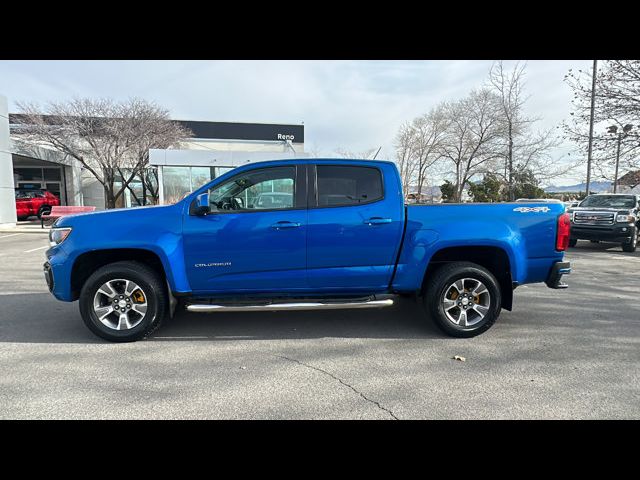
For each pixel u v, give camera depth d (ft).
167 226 13.17
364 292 14.28
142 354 12.53
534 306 18.24
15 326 15.28
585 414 9.08
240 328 15.15
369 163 14.01
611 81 41.14
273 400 9.70
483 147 82.07
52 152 76.64
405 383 10.57
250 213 13.43
